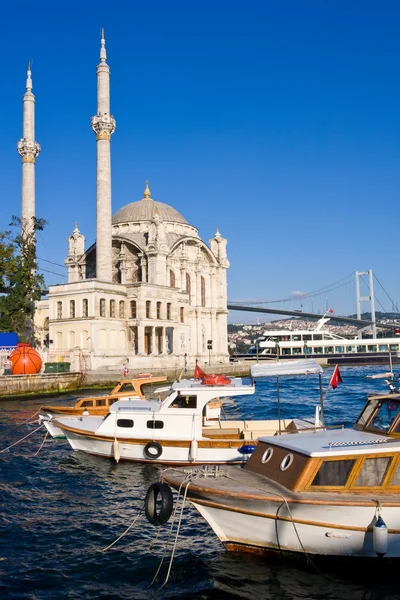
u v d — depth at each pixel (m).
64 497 22.72
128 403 28.39
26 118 96.06
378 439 17.08
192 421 26.45
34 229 87.62
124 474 25.55
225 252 123.25
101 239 88.94
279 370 22.75
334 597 14.17
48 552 17.23
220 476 16.88
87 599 14.20
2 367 70.00
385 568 15.09
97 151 89.88
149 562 16.41
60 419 31.78
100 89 89.81
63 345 86.62
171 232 112.94
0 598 14.23
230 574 15.38
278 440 17.73
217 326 120.31
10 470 27.22
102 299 87.12
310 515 14.87
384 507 14.53
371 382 78.56
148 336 97.75
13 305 78.12
